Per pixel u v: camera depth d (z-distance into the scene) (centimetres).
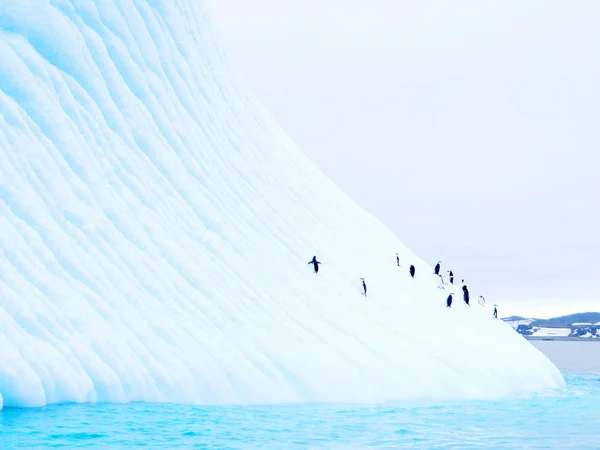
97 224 3941
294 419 3244
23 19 4328
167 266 4112
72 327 3344
